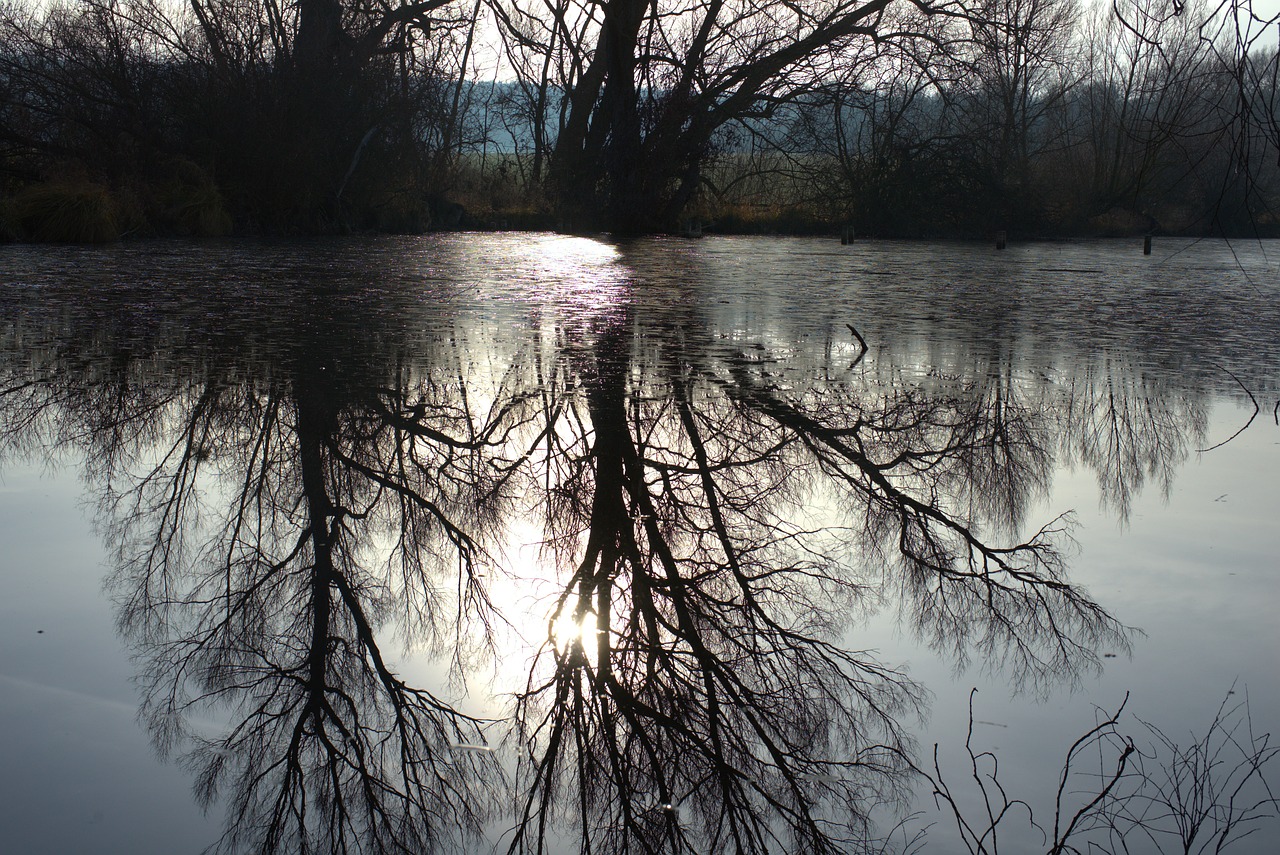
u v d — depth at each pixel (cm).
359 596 393
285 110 2133
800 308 1139
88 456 546
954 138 2870
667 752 297
